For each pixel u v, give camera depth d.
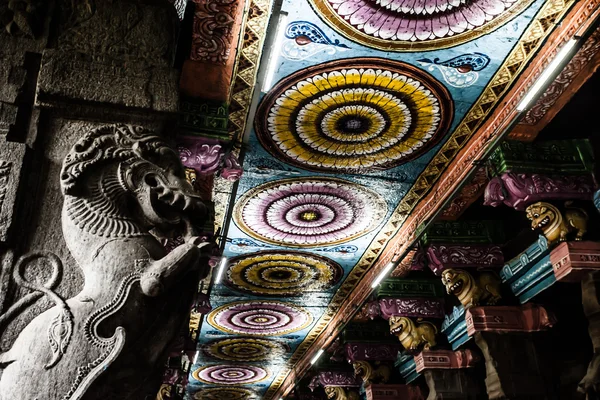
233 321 14.48
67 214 3.05
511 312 9.19
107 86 3.45
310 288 12.62
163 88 3.55
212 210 7.91
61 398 2.55
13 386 2.58
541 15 5.47
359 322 14.19
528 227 9.06
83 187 3.11
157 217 3.12
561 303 9.35
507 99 6.73
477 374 11.41
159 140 3.36
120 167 3.18
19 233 3.08
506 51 5.97
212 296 12.88
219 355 17.36
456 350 11.16
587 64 6.12
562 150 7.56
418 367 11.31
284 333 15.54
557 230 7.43
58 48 3.55
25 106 3.38
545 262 7.92
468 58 6.09
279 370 19.41
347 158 7.96
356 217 9.69
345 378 16.30
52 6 3.63
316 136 7.43
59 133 3.36
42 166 3.27
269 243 10.55
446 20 5.52
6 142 3.19
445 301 11.51
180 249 2.95
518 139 7.44
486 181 8.45
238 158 7.74
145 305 2.84
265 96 6.58
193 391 21.91
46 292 2.94
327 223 9.88
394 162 8.09
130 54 3.65
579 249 7.28
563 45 5.58
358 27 5.61
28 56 3.49
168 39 3.77
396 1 5.28
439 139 7.57
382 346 13.90
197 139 5.75
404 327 11.23
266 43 5.65
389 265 10.48
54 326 2.70
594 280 7.13
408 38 5.78
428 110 6.99
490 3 5.30
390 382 13.86
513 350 8.91
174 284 2.95
